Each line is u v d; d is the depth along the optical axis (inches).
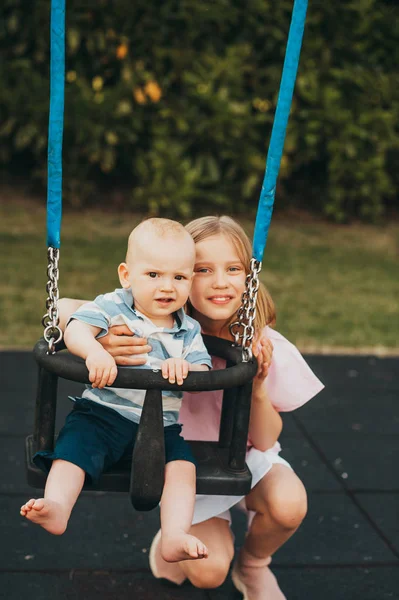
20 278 245.1
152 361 74.4
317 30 334.3
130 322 75.0
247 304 70.7
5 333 194.7
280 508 82.7
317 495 121.6
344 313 228.8
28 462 73.1
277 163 67.7
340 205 354.3
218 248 81.2
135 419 75.2
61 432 74.5
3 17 324.2
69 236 299.4
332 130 335.0
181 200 326.0
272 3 331.0
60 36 64.7
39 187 352.5
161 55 322.7
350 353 193.9
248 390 72.3
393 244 322.7
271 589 90.3
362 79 334.6
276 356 88.9
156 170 327.0
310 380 89.4
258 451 87.6
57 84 65.4
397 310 235.0
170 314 77.2
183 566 85.7
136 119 323.3
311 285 258.7
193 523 85.1
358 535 109.9
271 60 340.5
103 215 331.3
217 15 323.0
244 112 324.5
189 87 327.0
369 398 165.0
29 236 296.0
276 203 358.9
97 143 323.6
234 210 343.6
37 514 66.1
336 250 308.7
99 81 331.9
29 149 360.2
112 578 96.8
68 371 67.1
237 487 72.7
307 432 146.3
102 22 319.6
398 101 336.8
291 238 322.3
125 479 72.4
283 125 67.0
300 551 105.0
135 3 318.0
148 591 94.3
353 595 94.7
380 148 336.2
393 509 118.1
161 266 71.5
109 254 278.7
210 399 90.2
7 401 153.6
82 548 103.7
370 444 142.1
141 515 113.9
